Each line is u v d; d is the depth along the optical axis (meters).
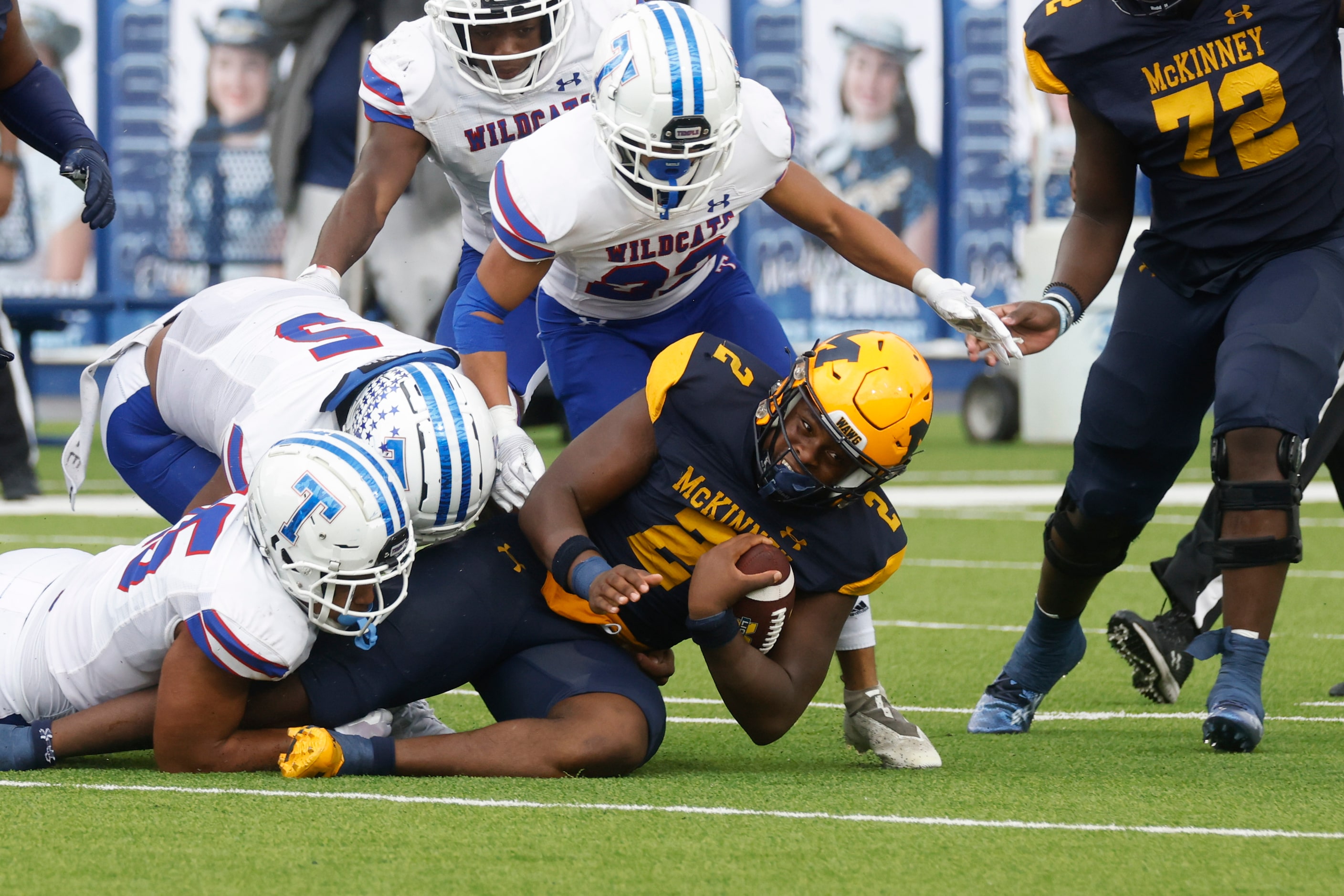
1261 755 13.50
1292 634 20.80
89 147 16.12
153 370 15.21
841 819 10.63
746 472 12.20
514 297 13.83
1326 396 13.52
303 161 42.81
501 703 12.79
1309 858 9.65
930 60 74.50
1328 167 13.90
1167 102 13.91
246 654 11.48
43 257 71.31
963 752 14.00
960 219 75.25
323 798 11.07
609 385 15.50
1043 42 14.40
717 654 11.80
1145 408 14.42
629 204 13.51
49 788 11.38
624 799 11.23
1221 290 14.12
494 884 8.99
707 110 12.79
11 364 35.28
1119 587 25.02
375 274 38.53
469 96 15.20
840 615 12.52
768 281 74.75
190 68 71.31
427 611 12.36
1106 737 14.90
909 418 11.57
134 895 8.77
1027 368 53.75
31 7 70.75
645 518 12.43
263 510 11.42
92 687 12.30
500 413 13.45
